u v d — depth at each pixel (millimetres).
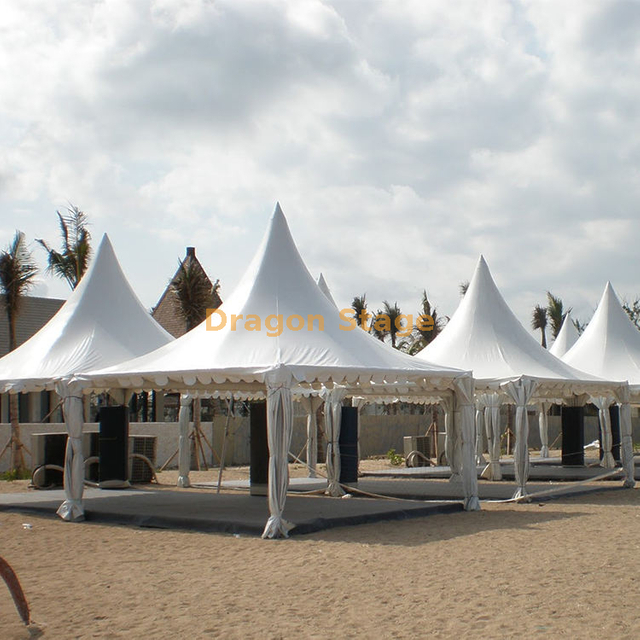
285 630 6168
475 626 6203
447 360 17250
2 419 26172
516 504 14484
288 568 8539
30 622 6492
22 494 16188
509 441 31688
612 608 6699
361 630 6145
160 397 28797
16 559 9414
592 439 37562
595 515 12742
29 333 27656
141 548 10031
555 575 8031
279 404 10812
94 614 6746
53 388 14242
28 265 22094
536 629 6102
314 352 11758
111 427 17562
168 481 20016
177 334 29641
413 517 12641
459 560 8891
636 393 18906
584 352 21609
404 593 7316
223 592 7473
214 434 26719
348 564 8688
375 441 30594
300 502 14250
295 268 13445
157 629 6262
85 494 16125
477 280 18734
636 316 44531
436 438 27453
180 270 25391
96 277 17047
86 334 15914
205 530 11453
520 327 18266
